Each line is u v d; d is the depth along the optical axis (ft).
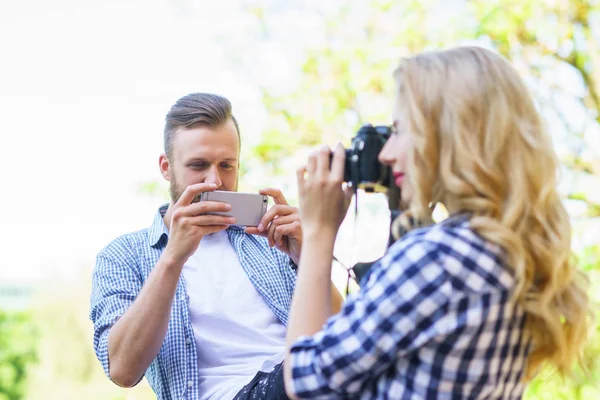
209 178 8.92
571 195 20.52
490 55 5.67
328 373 5.26
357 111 23.70
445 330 5.08
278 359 8.02
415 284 5.12
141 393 21.58
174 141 9.11
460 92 5.47
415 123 5.51
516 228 5.32
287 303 8.84
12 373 42.11
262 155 23.79
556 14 21.04
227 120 9.16
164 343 8.26
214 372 8.20
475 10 21.83
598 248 19.89
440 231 5.26
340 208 6.01
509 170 5.37
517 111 5.53
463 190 5.32
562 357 5.55
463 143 5.38
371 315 5.19
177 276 7.85
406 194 5.74
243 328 8.43
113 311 8.36
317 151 6.08
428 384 5.15
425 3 22.56
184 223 7.85
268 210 8.30
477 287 5.12
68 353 43.42
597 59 20.70
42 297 45.21
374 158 5.97
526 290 5.27
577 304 5.61
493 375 5.24
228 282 8.70
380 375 5.35
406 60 5.80
